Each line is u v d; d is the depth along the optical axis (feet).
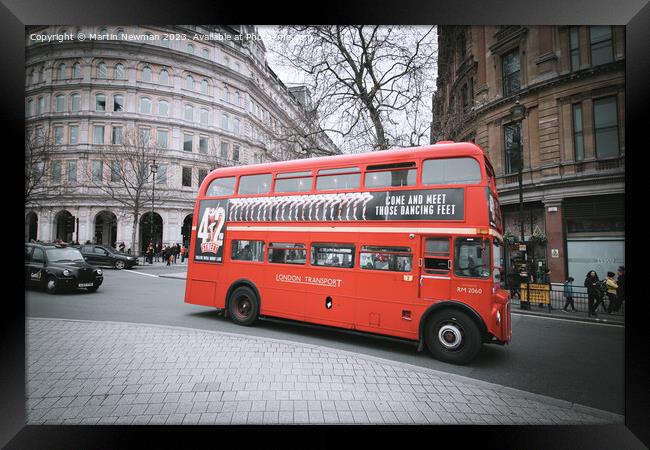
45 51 104.99
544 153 53.98
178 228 116.16
